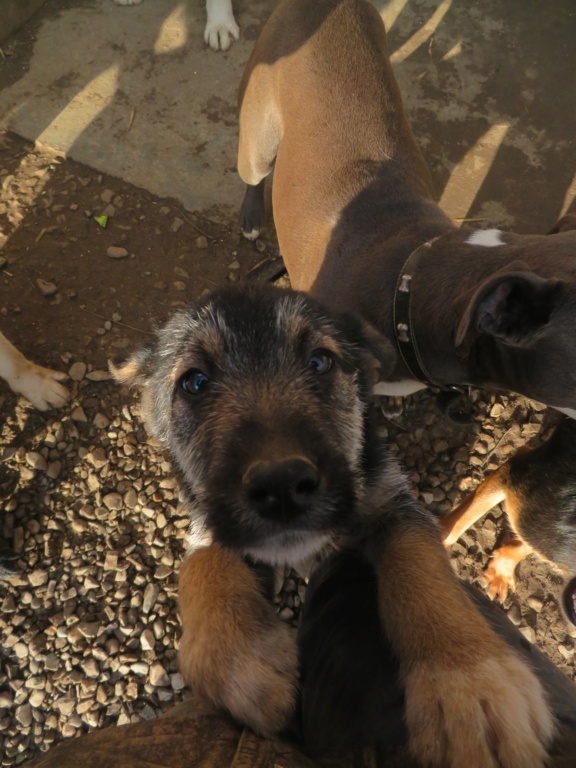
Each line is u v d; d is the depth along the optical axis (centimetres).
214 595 29
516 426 62
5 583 56
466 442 63
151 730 19
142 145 76
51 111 78
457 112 79
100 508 58
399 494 37
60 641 54
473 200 75
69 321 67
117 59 81
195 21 83
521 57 83
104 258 70
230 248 72
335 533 30
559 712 24
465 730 23
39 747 51
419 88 80
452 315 42
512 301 36
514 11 85
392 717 24
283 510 28
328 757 20
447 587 30
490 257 41
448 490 61
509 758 22
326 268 50
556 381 38
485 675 25
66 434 61
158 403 39
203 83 80
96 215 72
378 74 54
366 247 49
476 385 46
